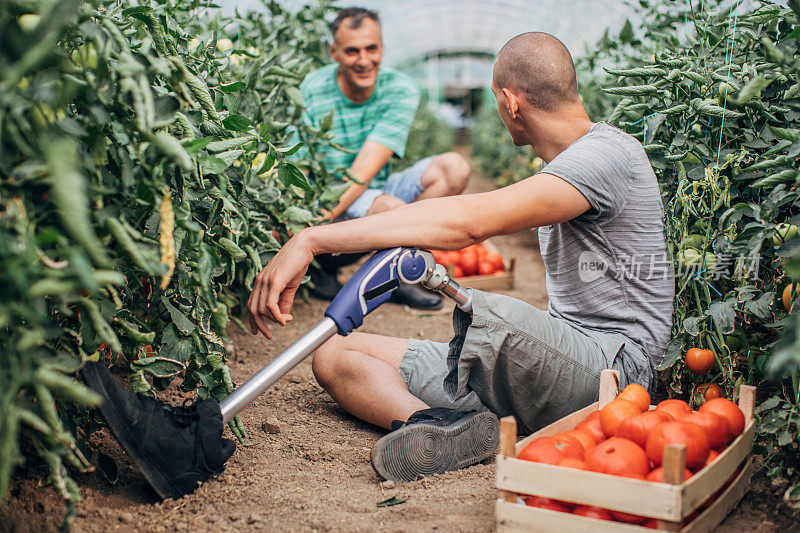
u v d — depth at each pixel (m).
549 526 1.36
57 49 1.24
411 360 2.09
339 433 2.08
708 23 2.24
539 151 2.06
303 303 3.68
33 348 1.32
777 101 1.97
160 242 1.48
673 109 2.02
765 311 1.77
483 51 18.62
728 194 1.94
